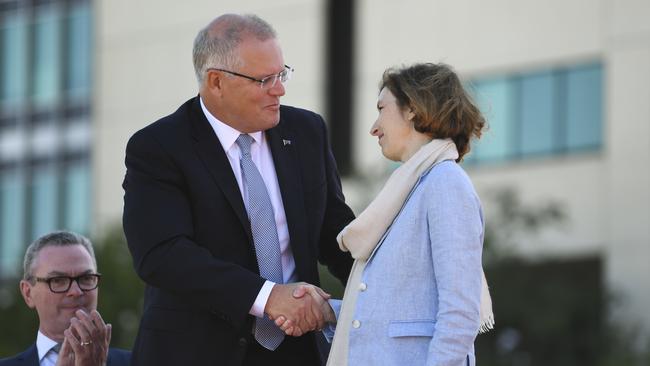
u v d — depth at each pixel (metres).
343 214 16.38
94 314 17.05
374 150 82.94
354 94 84.31
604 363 71.88
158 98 91.25
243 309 14.74
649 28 76.31
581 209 77.50
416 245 13.83
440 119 14.08
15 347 63.72
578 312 74.38
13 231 94.88
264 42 15.37
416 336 13.66
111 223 76.19
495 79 80.44
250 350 15.51
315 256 15.78
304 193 15.91
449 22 81.88
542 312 72.44
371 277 13.95
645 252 75.69
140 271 15.10
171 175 15.29
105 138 92.44
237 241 15.36
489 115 14.55
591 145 77.75
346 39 85.50
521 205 76.81
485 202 76.44
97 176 92.19
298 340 15.70
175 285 14.91
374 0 84.38
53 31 95.44
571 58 78.50
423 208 13.85
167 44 91.38
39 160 94.69
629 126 76.62
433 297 13.78
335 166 16.62
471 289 13.45
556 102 78.69
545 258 75.81
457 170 13.91
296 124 16.30
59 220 93.31
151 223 15.08
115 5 93.31
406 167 14.08
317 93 85.69
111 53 93.06
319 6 86.06
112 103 92.56
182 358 15.24
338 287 54.53
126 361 18.42
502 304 72.69
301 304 14.69
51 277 18.14
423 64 14.43
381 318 13.79
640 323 75.06
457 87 14.23
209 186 15.31
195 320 15.31
